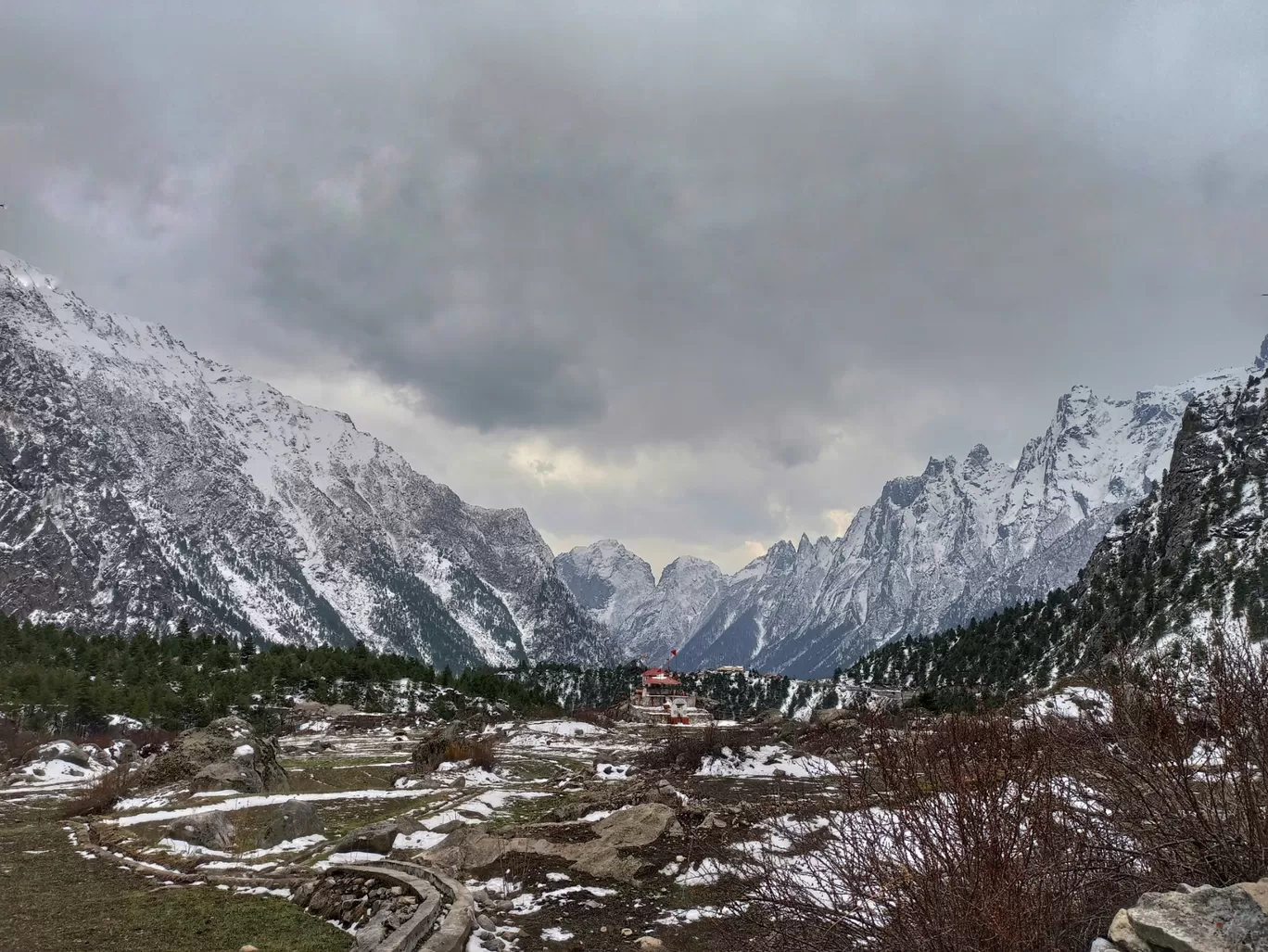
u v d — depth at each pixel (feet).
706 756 113.60
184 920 43.50
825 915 26.68
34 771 118.42
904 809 26.30
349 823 76.18
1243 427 395.75
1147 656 27.45
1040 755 26.30
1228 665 24.21
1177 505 389.60
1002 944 21.31
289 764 135.64
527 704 447.01
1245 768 23.17
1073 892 23.93
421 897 43.29
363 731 257.55
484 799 91.91
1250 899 18.48
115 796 85.25
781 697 533.55
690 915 42.98
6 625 414.00
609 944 39.91
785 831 34.60
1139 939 19.53
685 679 622.13
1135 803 25.50
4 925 42.16
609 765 126.93
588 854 53.78
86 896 48.08
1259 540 289.53
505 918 44.47
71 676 298.56
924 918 23.48
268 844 64.08
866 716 36.04
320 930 42.11
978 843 23.00
